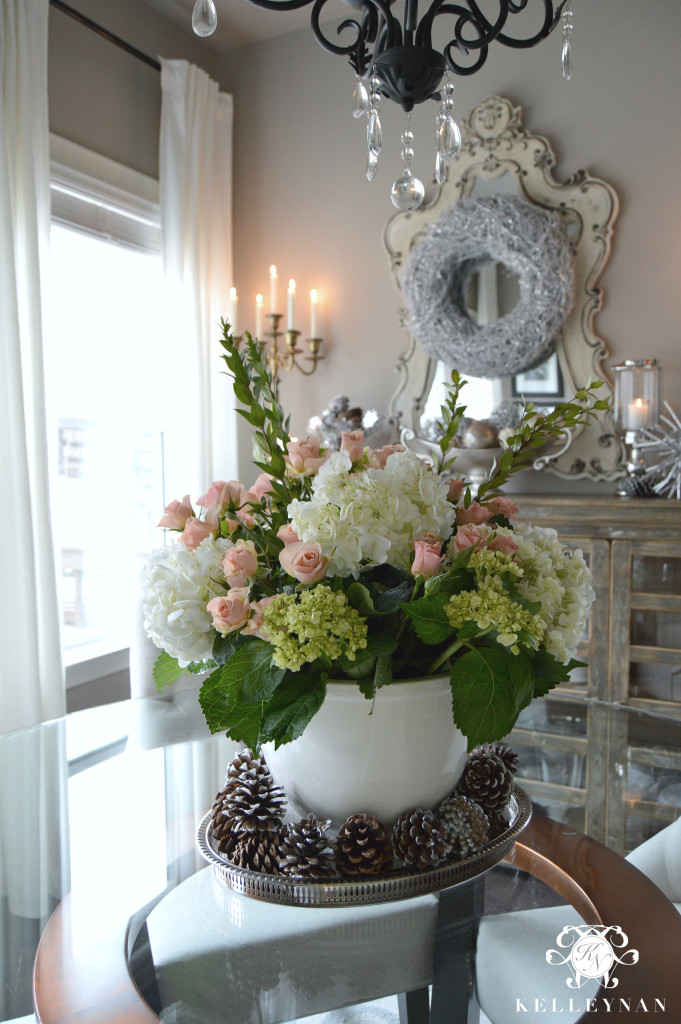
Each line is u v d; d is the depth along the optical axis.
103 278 3.16
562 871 1.00
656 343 2.71
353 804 0.94
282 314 3.27
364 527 0.83
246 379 0.92
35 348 2.32
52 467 2.44
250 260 3.45
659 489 2.49
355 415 2.95
